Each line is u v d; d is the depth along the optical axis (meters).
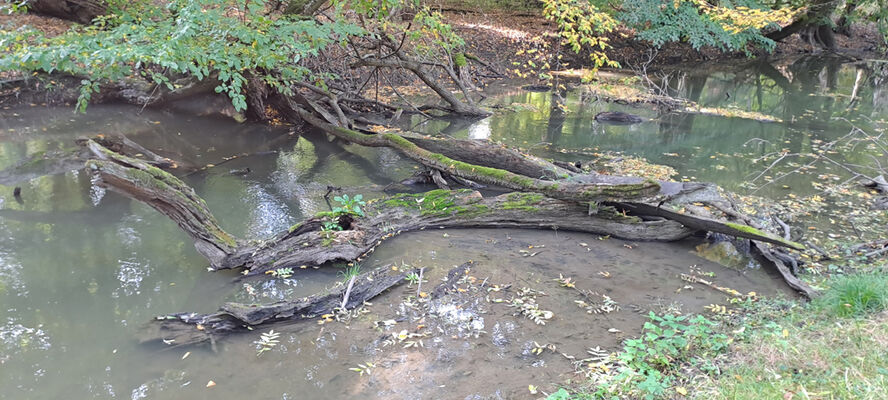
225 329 4.67
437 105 13.47
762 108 15.97
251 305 4.74
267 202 7.66
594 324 4.77
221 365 4.21
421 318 4.88
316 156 9.91
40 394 3.85
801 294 5.23
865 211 7.56
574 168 8.78
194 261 5.91
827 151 11.02
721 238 6.57
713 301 5.18
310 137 11.06
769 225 6.83
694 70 22.91
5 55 6.35
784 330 4.23
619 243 6.58
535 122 13.20
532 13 24.38
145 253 6.04
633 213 6.89
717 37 21.48
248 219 7.05
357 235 6.14
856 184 8.77
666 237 6.58
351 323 4.80
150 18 8.63
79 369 4.13
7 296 5.08
